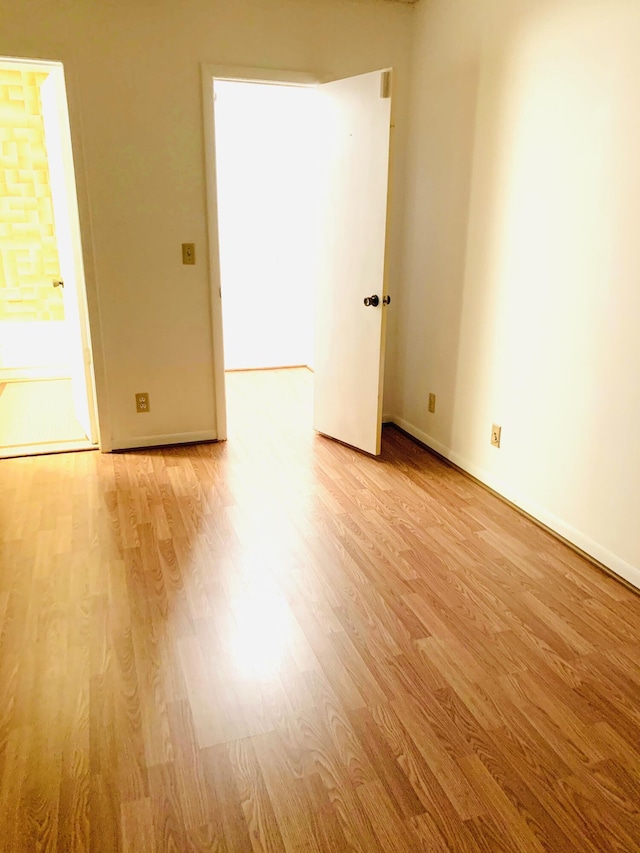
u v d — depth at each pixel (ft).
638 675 6.11
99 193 10.33
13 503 9.53
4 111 14.57
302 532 8.81
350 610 7.06
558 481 8.73
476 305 10.23
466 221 10.29
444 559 8.16
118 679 5.95
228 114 15.85
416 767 5.04
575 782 4.93
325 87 10.86
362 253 10.79
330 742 5.27
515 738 5.34
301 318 18.01
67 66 9.66
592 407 7.97
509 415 9.67
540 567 8.00
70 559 8.01
